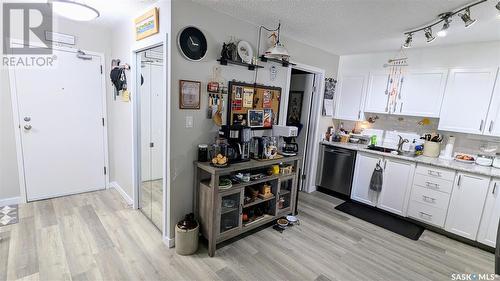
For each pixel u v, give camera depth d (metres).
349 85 4.06
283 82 3.25
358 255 2.46
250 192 2.80
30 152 3.10
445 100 3.14
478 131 2.92
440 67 3.26
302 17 2.49
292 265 2.25
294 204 3.20
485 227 2.65
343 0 2.03
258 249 2.47
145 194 3.04
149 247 2.39
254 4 2.24
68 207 3.10
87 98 3.44
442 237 2.93
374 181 3.45
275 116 3.20
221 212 2.40
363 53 3.92
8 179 3.00
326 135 4.24
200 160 2.44
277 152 3.00
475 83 2.91
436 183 2.96
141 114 2.94
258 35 2.83
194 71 2.33
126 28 2.95
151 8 2.34
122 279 1.96
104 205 3.21
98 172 3.69
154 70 2.55
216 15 2.41
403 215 3.28
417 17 2.28
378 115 3.99
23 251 2.21
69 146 3.38
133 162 3.03
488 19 2.22
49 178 3.28
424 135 3.53
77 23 3.21
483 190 2.64
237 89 2.69
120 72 3.16
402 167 3.25
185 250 2.28
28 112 3.02
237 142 2.59
